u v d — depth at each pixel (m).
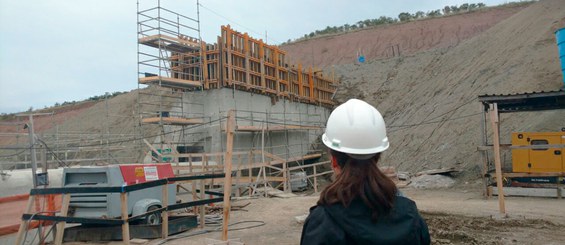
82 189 6.63
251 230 8.71
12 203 7.36
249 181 16.20
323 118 30.67
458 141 18.59
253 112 20.20
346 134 1.89
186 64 20.22
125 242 6.57
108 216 7.69
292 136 25.48
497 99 13.32
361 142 1.86
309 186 22.88
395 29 46.66
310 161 26.38
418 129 22.47
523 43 21.83
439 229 8.27
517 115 17.52
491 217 9.35
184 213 10.59
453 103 21.89
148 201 8.28
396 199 1.74
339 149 1.87
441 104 23.02
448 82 25.14
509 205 11.29
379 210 1.63
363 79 33.59
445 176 16.41
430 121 22.20
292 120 25.94
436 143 19.89
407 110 26.23
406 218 1.67
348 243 1.63
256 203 12.45
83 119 37.03
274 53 24.31
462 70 25.22
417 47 41.16
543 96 12.50
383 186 1.69
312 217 1.74
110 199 7.75
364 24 54.19
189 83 19.08
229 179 7.34
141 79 18.14
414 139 21.83
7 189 7.61
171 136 21.27
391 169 17.38
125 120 32.94
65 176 8.07
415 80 29.89
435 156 18.94
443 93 24.20
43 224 7.68
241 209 11.48
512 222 8.81
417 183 16.33
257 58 22.48
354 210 1.65
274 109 24.08
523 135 13.40
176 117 18.38
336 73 35.66
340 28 54.97
